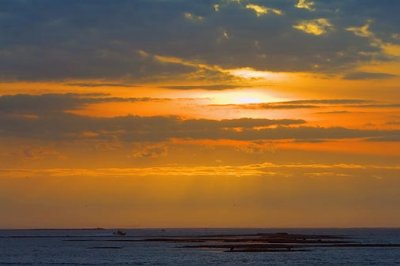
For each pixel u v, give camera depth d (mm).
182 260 151125
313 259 149875
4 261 157375
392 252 174125
